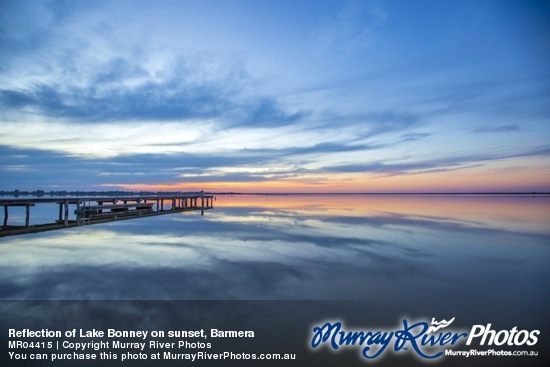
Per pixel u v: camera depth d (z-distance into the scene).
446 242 14.40
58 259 10.11
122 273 8.63
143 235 15.43
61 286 7.42
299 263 10.21
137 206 24.58
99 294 6.91
